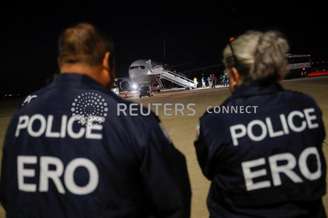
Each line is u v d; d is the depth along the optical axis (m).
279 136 1.77
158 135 1.62
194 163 7.12
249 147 1.77
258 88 1.85
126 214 1.59
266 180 1.76
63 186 1.55
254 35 1.89
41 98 1.71
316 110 1.88
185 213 1.70
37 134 1.63
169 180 1.62
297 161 1.76
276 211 1.76
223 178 1.87
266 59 1.81
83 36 1.68
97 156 1.55
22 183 1.62
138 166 1.60
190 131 10.45
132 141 1.57
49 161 1.58
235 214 1.84
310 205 1.79
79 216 1.53
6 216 1.70
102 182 1.54
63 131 1.60
